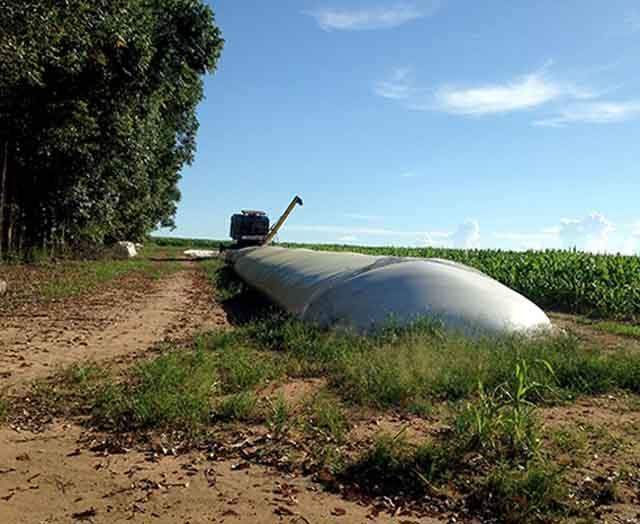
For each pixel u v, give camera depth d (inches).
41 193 1006.4
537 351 299.6
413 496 159.2
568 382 272.7
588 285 653.9
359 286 380.2
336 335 346.6
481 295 362.0
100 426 210.4
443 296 358.0
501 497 154.4
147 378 253.4
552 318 586.6
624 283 627.5
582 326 528.7
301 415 218.2
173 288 778.2
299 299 433.1
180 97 1128.8
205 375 259.6
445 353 285.9
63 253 1134.4
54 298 575.5
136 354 337.1
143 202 1509.6
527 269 767.1
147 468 174.4
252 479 168.2
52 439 197.6
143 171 1219.9
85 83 790.5
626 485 166.7
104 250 1302.9
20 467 171.9
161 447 189.6
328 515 147.6
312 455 183.5
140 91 912.9
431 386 249.4
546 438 199.6
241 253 1069.1
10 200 896.9
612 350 376.5
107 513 145.3
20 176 970.7
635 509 153.6
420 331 321.4
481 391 200.8
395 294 362.6
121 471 171.8
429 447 175.9
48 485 160.2
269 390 257.4
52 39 549.3
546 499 153.0
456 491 160.4
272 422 210.1
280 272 550.9
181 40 982.4
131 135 978.7
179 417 212.7
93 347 356.2
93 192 1097.4
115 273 914.7
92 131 860.0
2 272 772.0
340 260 490.9
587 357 299.4
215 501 153.4
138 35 784.3
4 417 217.0
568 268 710.5
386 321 344.2
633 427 218.2
